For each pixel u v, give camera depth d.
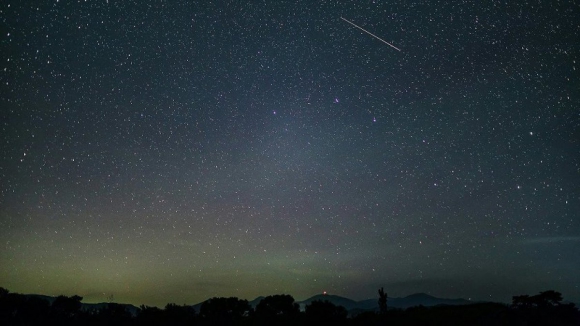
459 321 17.83
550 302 17.45
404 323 18.67
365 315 21.20
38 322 20.41
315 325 19.84
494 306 19.44
